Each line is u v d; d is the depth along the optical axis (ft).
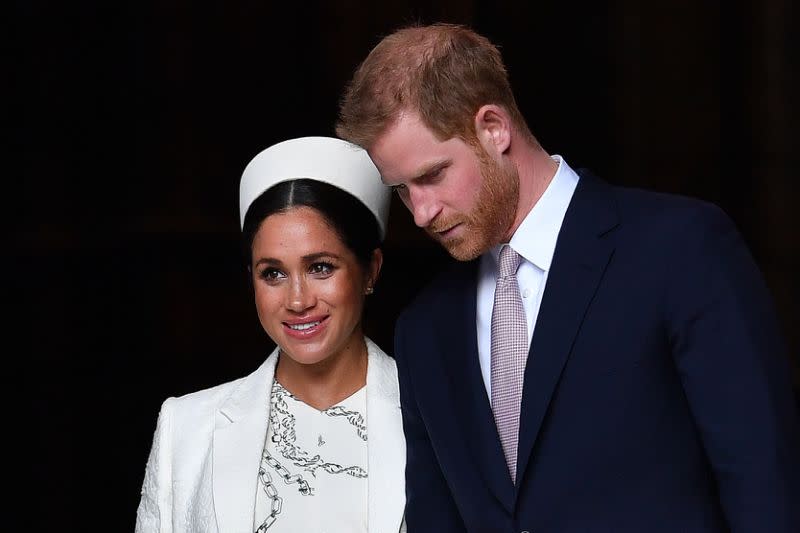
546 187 23.17
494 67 22.22
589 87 91.81
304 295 25.29
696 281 21.35
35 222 81.25
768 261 83.97
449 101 21.40
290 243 25.22
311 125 93.30
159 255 89.61
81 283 83.71
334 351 26.00
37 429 76.64
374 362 27.53
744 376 20.92
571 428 22.16
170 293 89.56
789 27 84.07
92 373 82.74
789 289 82.23
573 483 22.12
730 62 88.22
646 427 21.71
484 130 21.95
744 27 86.69
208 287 90.58
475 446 23.49
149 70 90.33
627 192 23.27
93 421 81.51
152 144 90.48
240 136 92.48
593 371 22.02
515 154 22.66
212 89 91.91
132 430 83.41
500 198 22.29
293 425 26.86
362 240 25.99
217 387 28.32
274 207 25.46
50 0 83.30
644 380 21.72
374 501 25.76
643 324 21.72
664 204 22.49
